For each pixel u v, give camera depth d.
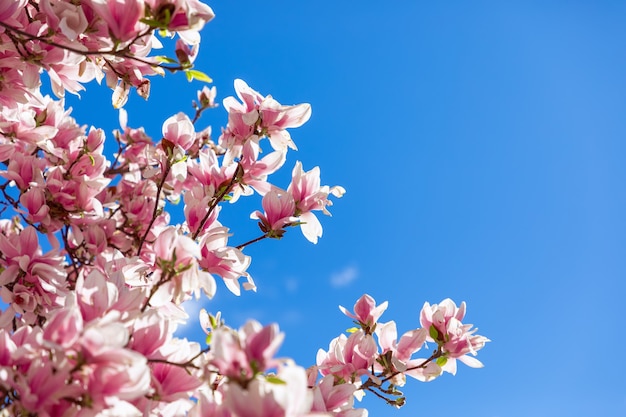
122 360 0.82
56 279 1.17
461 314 1.23
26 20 1.24
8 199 1.40
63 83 1.26
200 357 0.94
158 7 0.98
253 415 0.74
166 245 1.01
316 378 1.19
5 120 1.32
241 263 1.18
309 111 1.22
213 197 1.26
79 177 1.36
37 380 0.83
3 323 1.15
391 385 1.23
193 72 1.04
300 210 1.26
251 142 1.22
